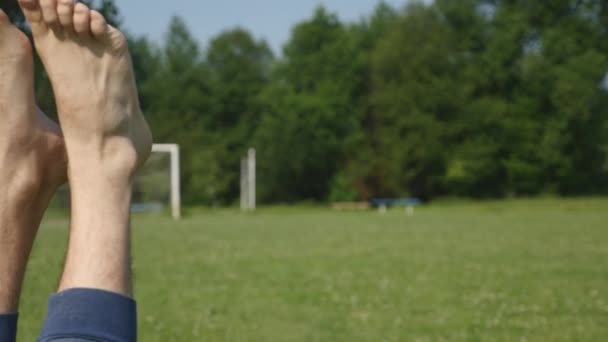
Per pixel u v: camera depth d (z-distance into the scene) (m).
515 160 54.16
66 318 1.18
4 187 1.44
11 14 2.49
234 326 8.13
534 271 12.98
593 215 34.91
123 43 1.47
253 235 21.94
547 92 52.00
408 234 22.39
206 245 18.33
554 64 51.62
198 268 13.37
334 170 59.09
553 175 54.50
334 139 58.12
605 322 8.46
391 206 53.22
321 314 8.87
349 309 9.20
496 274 12.53
